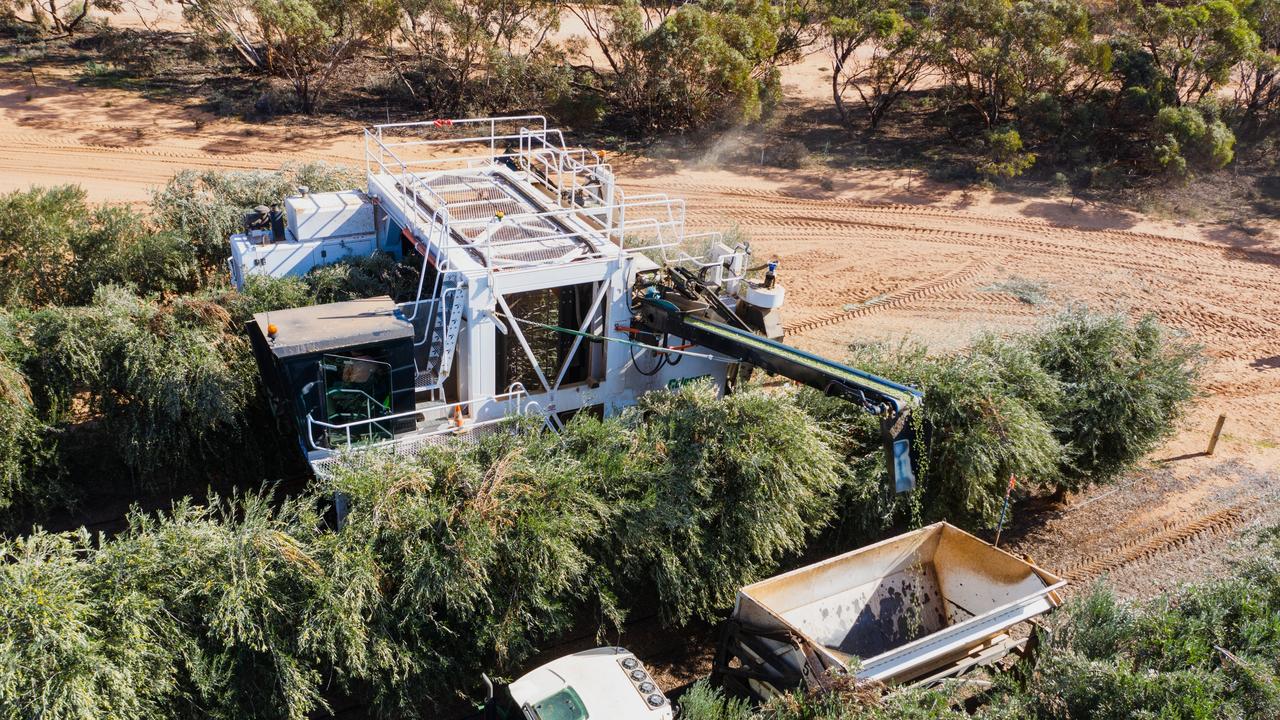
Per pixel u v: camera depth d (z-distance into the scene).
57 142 27.11
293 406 10.88
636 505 10.47
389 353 10.79
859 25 33.69
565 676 9.42
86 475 12.64
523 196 14.66
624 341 12.06
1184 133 30.81
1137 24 34.44
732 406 11.50
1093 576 13.05
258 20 32.66
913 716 9.02
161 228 17.33
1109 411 13.68
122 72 34.44
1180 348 15.09
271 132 29.81
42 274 16.34
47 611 7.83
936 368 12.96
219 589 8.63
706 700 9.52
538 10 34.03
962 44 33.00
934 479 12.73
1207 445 16.72
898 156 32.38
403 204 13.81
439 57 33.28
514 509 9.80
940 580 11.94
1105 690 9.48
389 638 9.27
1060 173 30.61
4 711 7.64
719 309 12.20
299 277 13.76
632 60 32.97
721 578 11.17
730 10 33.78
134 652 8.12
